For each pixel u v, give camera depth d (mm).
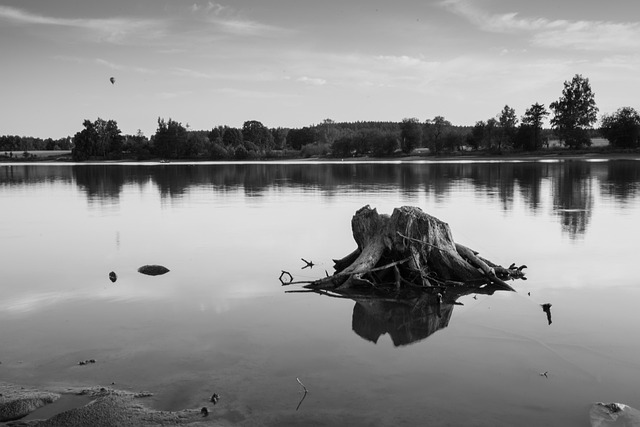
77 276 15914
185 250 19844
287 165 107750
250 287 14820
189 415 7723
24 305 13086
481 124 146375
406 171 74250
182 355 9977
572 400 8312
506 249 19484
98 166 111250
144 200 38031
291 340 10812
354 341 10789
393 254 16031
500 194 38906
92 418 7551
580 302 13312
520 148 142375
